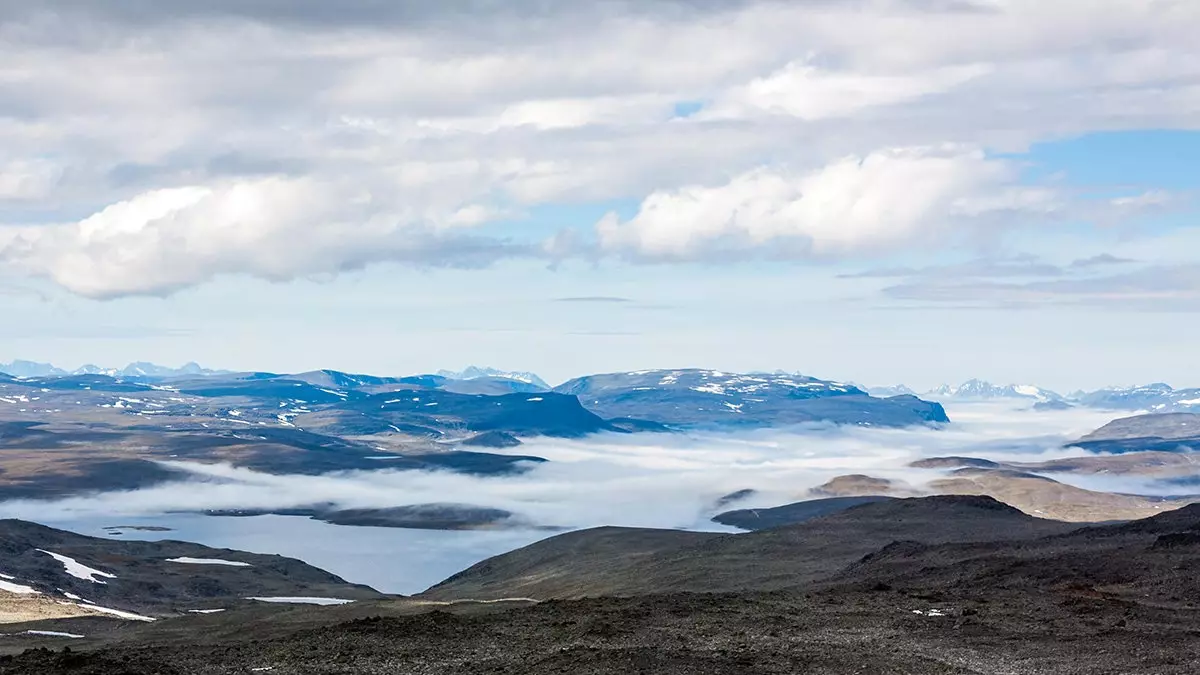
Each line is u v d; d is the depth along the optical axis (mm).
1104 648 58000
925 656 56531
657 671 52594
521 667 55750
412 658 60125
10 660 60281
